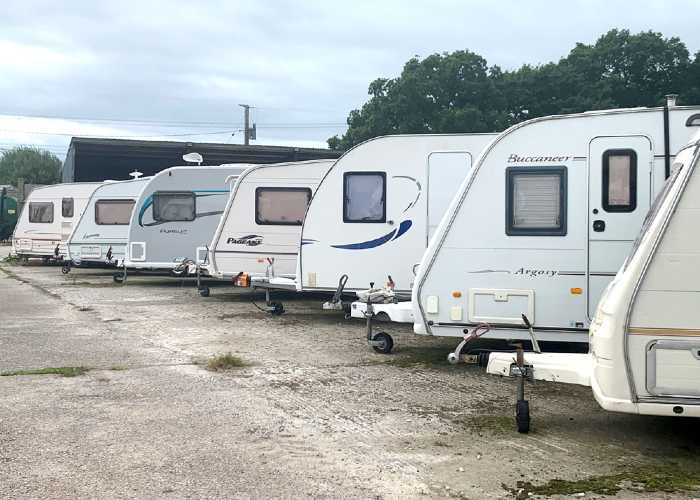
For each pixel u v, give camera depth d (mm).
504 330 6855
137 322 10625
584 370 4977
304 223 9969
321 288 9938
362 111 36219
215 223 15094
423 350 8375
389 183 9594
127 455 4641
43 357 7895
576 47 39375
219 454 4676
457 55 35500
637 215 6523
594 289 6633
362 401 6055
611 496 3984
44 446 4809
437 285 6980
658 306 4488
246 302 13234
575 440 5008
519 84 36219
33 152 76000
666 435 5121
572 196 6652
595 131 6598
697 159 4531
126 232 18562
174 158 30500
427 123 34844
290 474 4324
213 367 7328
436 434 5141
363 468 4438
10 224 36156
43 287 16188
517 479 4250
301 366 7465
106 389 6418
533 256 6746
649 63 37906
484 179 6855
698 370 4453
